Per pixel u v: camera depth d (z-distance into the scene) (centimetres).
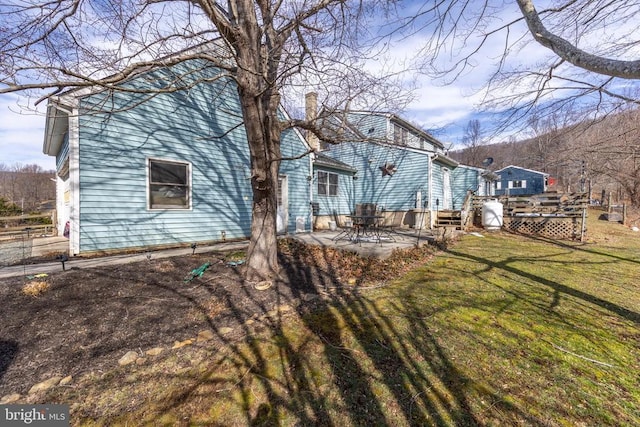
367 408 179
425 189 1126
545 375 210
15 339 249
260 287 393
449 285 415
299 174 981
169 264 476
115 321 287
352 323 292
